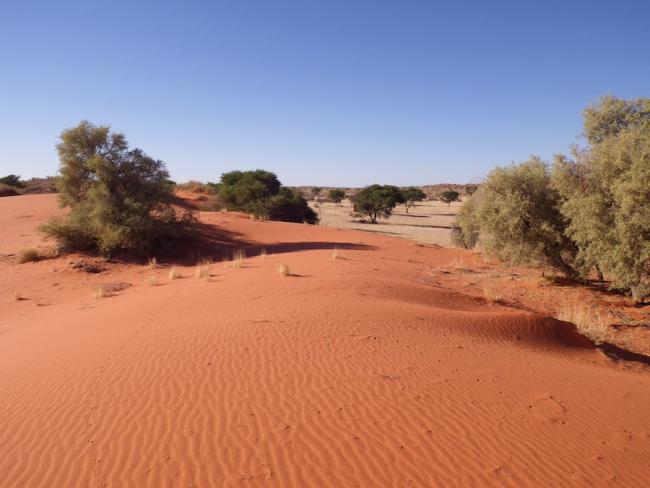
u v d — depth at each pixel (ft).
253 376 20.99
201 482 13.70
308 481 13.75
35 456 15.37
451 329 31.73
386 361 23.45
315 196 487.20
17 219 94.99
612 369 28.96
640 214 39.50
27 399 19.93
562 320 38.88
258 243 89.15
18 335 34.55
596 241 44.37
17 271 62.44
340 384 20.30
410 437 16.19
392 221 244.42
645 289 43.24
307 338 26.40
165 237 78.18
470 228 69.97
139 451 15.31
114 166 71.46
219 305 36.27
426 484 13.74
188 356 23.68
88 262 66.64
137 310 37.37
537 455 15.60
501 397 20.15
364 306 34.96
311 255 69.51
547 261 56.39
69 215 72.64
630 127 45.55
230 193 151.23
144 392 19.69
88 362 23.91
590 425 18.30
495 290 54.39
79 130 71.82
